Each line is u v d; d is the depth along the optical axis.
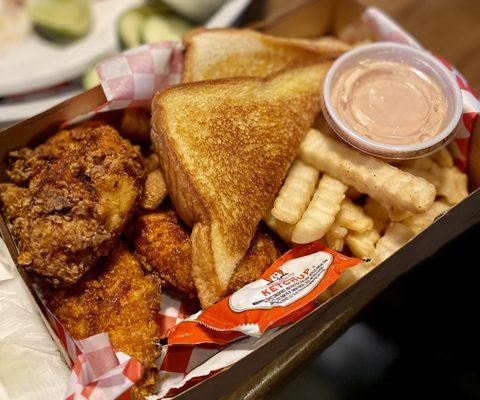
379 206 0.24
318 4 0.29
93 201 0.20
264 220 0.24
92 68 0.35
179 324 0.21
